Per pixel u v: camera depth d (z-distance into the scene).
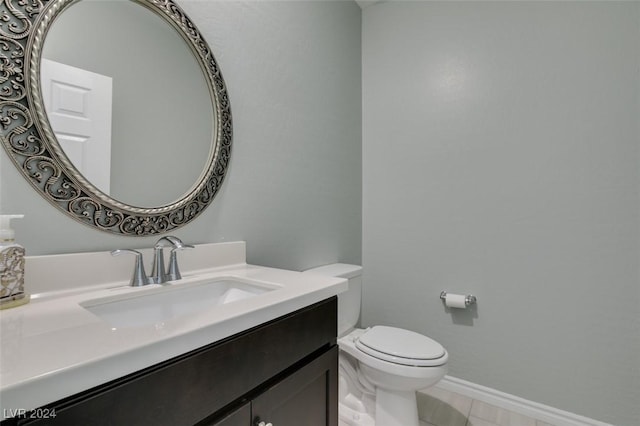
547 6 1.55
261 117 1.36
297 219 1.56
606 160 1.40
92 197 0.82
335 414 0.87
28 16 0.72
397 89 2.03
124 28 0.90
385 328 1.51
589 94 1.44
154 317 0.82
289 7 1.54
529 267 1.58
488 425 1.49
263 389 0.65
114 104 0.88
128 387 0.43
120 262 0.86
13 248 0.64
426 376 1.17
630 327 1.36
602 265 1.41
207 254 1.07
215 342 0.56
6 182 0.69
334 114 1.87
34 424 0.35
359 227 2.12
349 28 2.05
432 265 1.87
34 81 0.73
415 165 1.94
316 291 0.80
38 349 0.42
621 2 1.38
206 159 1.12
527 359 1.58
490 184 1.69
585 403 1.44
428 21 1.91
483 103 1.72
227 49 1.21
